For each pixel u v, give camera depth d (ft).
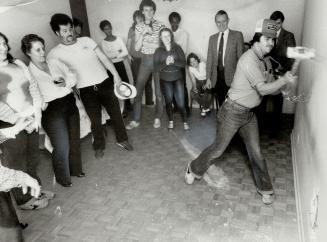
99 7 17.84
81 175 12.44
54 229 9.81
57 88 11.51
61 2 15.70
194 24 16.65
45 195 11.34
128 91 13.61
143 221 9.86
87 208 10.66
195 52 17.17
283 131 14.85
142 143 14.78
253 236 8.96
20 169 10.25
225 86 14.44
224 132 9.90
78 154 12.29
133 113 16.76
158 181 11.83
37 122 10.33
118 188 11.60
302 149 10.08
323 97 6.98
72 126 11.98
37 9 13.91
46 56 12.83
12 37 12.69
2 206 7.38
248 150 10.16
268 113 14.51
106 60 13.50
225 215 9.84
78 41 12.91
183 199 10.71
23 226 9.92
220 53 14.02
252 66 8.90
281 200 10.36
